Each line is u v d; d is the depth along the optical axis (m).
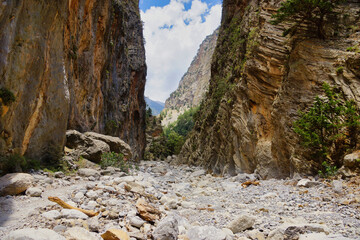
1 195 5.59
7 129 7.48
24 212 4.56
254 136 15.73
